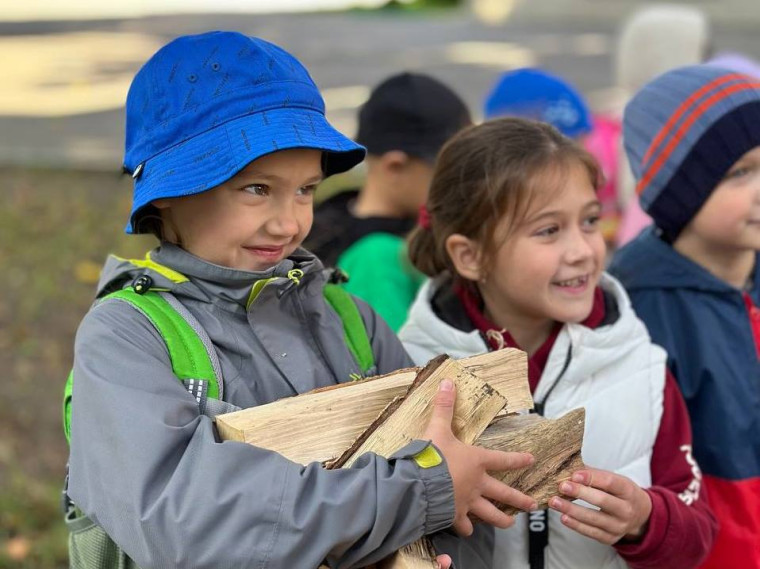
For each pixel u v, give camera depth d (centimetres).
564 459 180
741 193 252
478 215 219
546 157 213
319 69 1384
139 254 640
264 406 164
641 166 267
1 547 345
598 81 1255
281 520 151
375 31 2031
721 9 2130
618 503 187
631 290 265
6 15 2333
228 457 154
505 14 2447
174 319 175
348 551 158
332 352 190
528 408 183
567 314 216
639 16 517
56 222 701
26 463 400
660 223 265
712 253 264
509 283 220
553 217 214
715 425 251
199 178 169
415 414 166
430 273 241
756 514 247
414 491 157
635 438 215
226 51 177
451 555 181
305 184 179
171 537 150
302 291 190
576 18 2372
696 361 254
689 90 259
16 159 867
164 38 1766
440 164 232
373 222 328
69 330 532
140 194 176
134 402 160
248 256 179
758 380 254
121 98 1175
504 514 169
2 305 561
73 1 2859
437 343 226
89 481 160
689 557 202
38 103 1141
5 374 478
